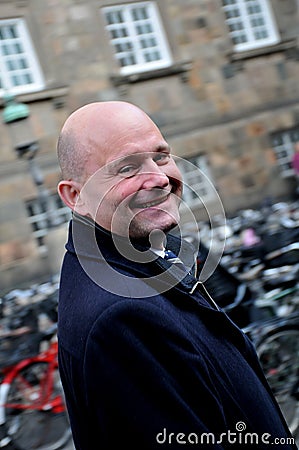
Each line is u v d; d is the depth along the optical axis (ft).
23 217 41.88
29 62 44.68
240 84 50.70
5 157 41.88
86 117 5.03
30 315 19.93
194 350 4.58
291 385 13.97
